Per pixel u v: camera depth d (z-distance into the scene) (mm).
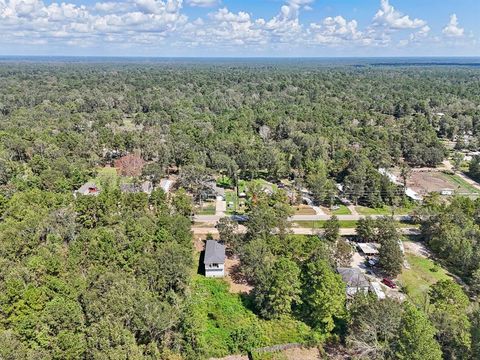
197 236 81875
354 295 57094
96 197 78000
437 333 46656
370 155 127312
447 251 73375
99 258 58062
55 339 43531
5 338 41031
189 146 128875
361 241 80375
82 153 122188
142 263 57812
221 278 67438
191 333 49844
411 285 65750
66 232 67938
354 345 49938
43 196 80250
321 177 101625
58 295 48469
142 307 47688
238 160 119188
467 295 63219
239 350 51969
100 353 41000
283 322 56438
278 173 116250
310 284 56969
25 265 55594
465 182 119500
